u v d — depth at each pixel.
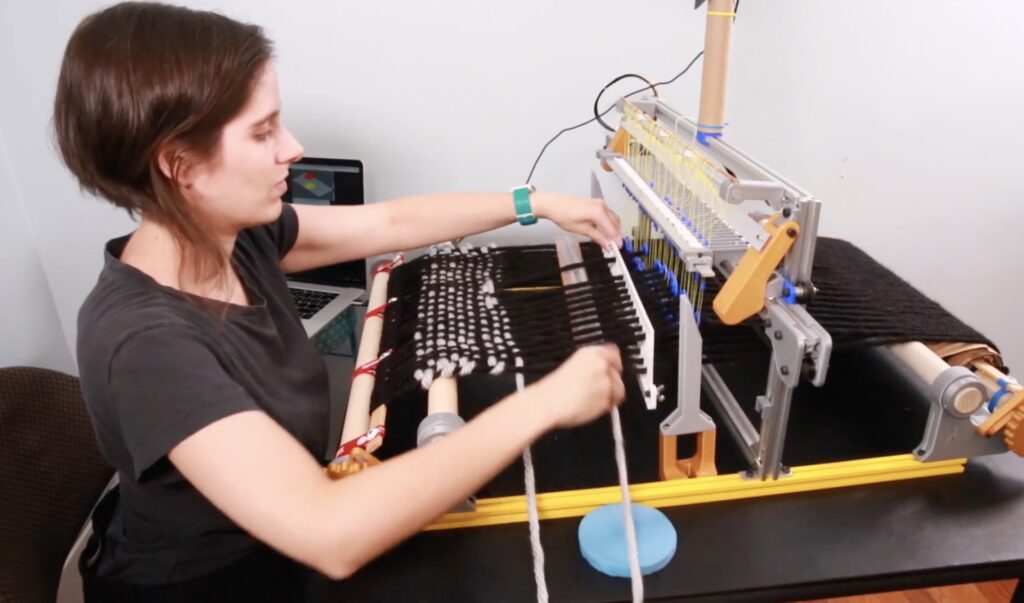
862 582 0.70
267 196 0.65
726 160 0.83
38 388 0.92
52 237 1.41
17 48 1.25
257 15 1.22
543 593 0.65
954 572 0.70
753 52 1.24
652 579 0.70
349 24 1.23
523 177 1.36
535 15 1.22
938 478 0.81
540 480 0.84
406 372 0.83
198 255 0.64
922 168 1.33
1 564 0.78
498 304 0.96
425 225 1.00
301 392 0.79
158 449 0.54
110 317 0.59
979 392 0.75
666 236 0.85
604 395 0.64
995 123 1.29
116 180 0.58
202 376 0.56
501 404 0.61
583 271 1.03
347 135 1.32
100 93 0.53
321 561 0.53
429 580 0.71
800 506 0.78
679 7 1.21
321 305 1.26
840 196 1.36
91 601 0.77
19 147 1.33
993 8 1.20
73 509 0.94
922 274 1.44
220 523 0.72
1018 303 1.45
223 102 0.56
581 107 1.29
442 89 1.28
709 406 0.98
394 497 0.54
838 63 1.25
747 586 0.69
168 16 0.56
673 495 0.78
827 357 0.69
